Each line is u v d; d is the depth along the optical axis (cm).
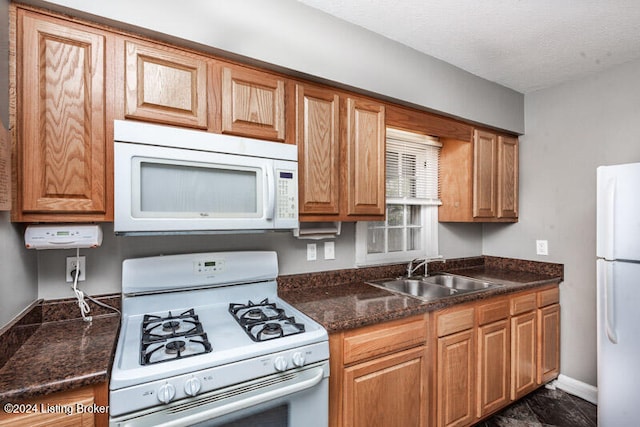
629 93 209
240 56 139
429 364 165
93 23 114
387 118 191
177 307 148
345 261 212
